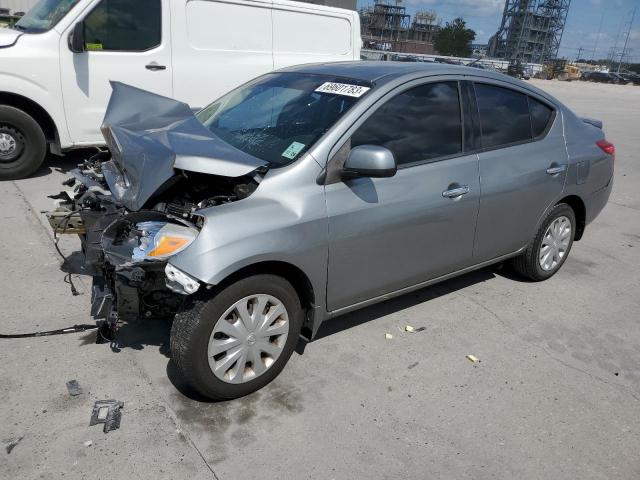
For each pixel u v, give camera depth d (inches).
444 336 151.8
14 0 666.2
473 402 124.9
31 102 257.0
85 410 113.6
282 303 120.0
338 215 123.4
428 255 146.1
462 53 3555.6
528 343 151.6
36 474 97.1
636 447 114.3
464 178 148.3
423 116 142.8
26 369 124.9
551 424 119.4
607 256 224.4
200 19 289.7
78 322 144.7
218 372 114.3
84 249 152.4
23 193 241.6
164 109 142.2
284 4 315.6
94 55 264.8
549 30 4483.3
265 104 149.8
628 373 140.6
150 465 100.8
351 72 148.0
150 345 137.0
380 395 125.0
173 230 111.0
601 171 192.9
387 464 105.3
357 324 154.7
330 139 125.8
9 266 172.1
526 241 176.9
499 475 104.6
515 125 166.4
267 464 103.0
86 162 158.2
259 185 118.1
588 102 1075.3
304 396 122.8
